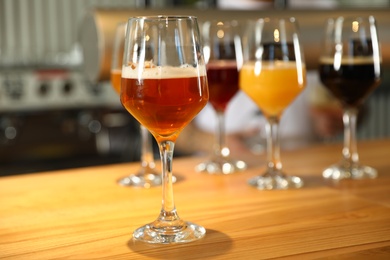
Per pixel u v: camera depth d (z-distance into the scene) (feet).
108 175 4.28
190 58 2.76
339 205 3.39
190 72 2.75
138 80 2.73
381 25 5.83
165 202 2.99
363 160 4.67
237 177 4.14
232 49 4.37
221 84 4.36
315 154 4.98
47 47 11.64
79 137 10.75
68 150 10.69
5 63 11.11
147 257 2.61
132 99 2.77
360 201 3.47
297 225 3.02
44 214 3.29
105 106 10.85
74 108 10.68
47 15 11.59
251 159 4.83
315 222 3.07
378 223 3.05
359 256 2.59
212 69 4.34
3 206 3.47
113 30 4.78
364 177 4.07
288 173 4.26
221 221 3.11
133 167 4.54
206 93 2.85
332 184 3.90
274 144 4.00
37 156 10.55
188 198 3.59
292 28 3.82
